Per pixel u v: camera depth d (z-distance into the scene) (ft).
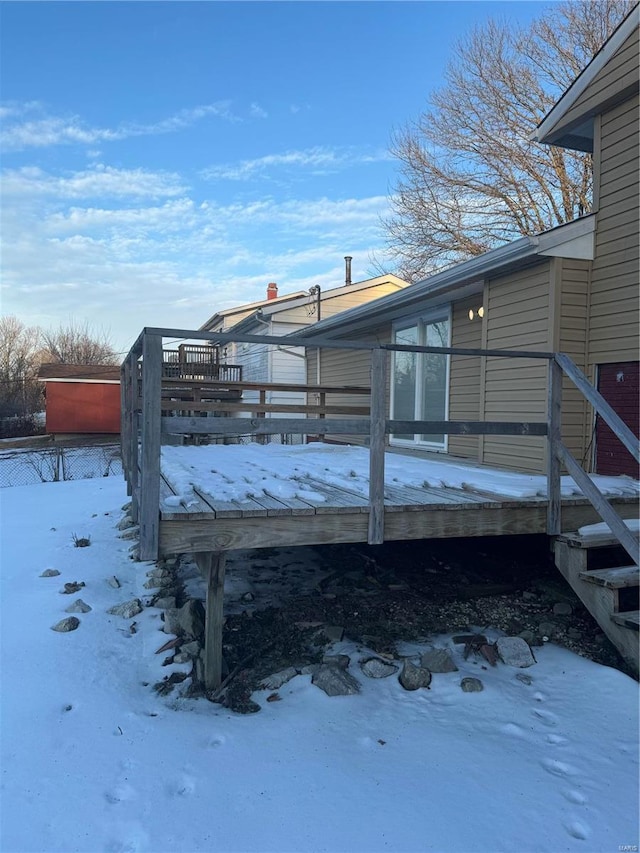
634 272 16.10
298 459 20.88
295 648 11.53
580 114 17.63
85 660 10.84
